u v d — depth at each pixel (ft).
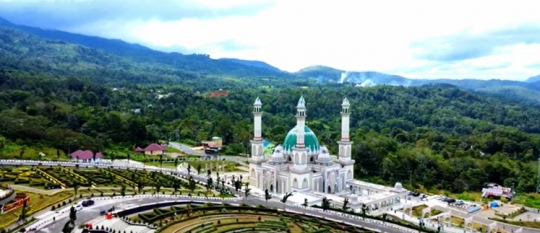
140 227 586.86
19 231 549.13
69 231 529.86
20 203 654.53
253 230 602.85
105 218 608.60
